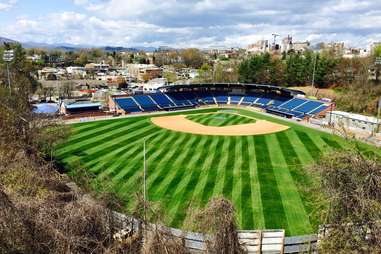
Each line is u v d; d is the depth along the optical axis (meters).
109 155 48.69
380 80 107.25
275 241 23.88
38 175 21.53
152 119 76.69
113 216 18.36
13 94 59.94
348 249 15.84
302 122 73.31
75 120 73.69
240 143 56.16
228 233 16.64
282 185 38.25
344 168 17.23
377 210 15.95
